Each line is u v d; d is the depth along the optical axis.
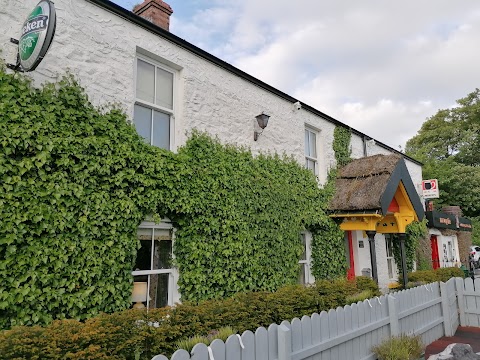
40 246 4.70
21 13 5.18
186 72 7.65
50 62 5.39
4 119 4.63
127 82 6.42
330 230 10.62
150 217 6.23
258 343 3.56
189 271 6.73
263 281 8.05
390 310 6.10
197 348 2.95
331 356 4.62
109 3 6.23
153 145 6.98
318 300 6.38
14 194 4.56
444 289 8.07
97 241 5.28
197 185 7.02
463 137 32.50
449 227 18.30
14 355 2.79
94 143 5.46
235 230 7.61
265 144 9.38
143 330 3.70
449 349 5.13
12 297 4.34
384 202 9.62
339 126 12.65
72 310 4.87
